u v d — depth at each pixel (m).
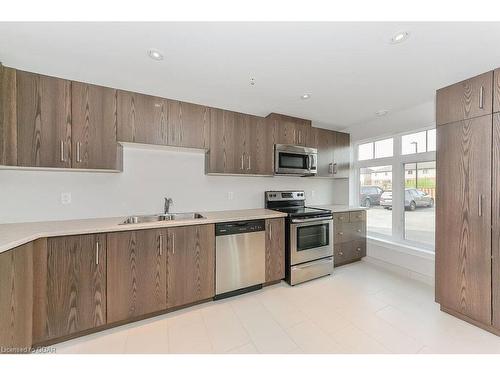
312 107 2.88
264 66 1.93
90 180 2.25
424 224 2.91
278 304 2.22
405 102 2.71
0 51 1.72
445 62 1.83
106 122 2.00
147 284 1.94
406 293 2.44
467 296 1.88
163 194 2.59
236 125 2.67
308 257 2.79
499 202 1.69
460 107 1.92
